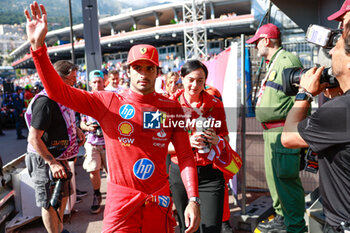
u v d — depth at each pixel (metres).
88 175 5.66
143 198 1.69
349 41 1.20
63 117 2.69
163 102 1.76
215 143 2.26
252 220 3.14
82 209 4.04
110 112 1.69
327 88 1.46
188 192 1.77
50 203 2.57
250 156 4.88
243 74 3.22
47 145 2.65
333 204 1.29
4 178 3.68
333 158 1.26
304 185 4.15
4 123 14.81
